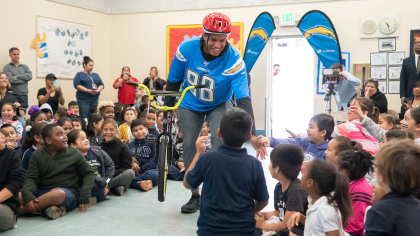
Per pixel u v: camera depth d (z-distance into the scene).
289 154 2.06
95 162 3.50
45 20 7.87
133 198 3.68
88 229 2.76
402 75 6.29
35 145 3.43
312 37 7.33
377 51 7.46
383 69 7.43
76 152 3.20
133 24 9.20
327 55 7.23
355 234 1.99
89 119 4.47
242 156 1.85
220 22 2.55
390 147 1.34
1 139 2.65
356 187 2.04
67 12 8.34
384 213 1.29
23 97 6.98
